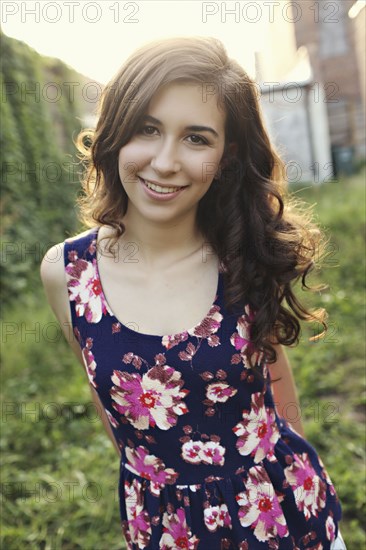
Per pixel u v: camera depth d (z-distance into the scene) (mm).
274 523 1234
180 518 1246
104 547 2328
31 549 2330
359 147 13539
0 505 2588
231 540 1247
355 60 12961
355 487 2521
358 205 7711
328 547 1320
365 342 4078
